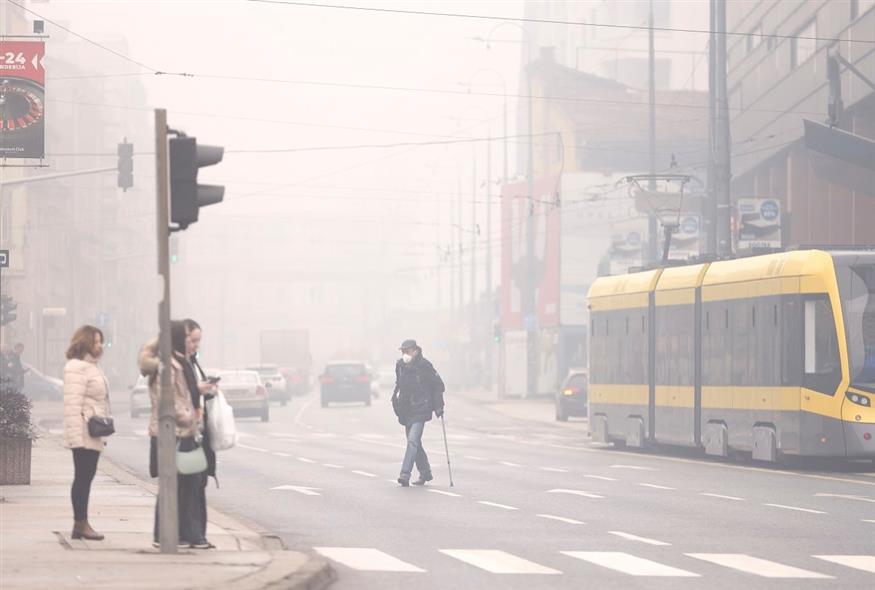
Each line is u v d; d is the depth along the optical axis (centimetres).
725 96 8312
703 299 6309
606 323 7369
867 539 3300
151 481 4938
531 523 3656
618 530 3494
